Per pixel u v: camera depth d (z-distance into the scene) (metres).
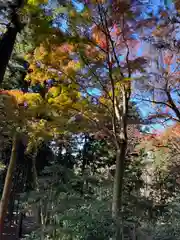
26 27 4.79
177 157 12.64
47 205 7.99
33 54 7.09
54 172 8.72
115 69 6.27
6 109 7.54
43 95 8.01
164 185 12.80
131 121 8.28
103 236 5.42
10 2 4.38
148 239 5.65
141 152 12.92
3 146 11.90
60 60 6.52
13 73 9.52
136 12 5.62
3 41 4.47
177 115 8.18
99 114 7.68
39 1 4.57
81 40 5.47
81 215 5.98
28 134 8.64
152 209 8.27
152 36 6.22
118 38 6.14
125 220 6.01
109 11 5.59
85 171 13.24
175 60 7.10
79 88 7.24
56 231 6.61
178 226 6.27
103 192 9.95
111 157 15.45
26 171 14.81
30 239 7.50
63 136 12.01
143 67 6.20
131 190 11.32
